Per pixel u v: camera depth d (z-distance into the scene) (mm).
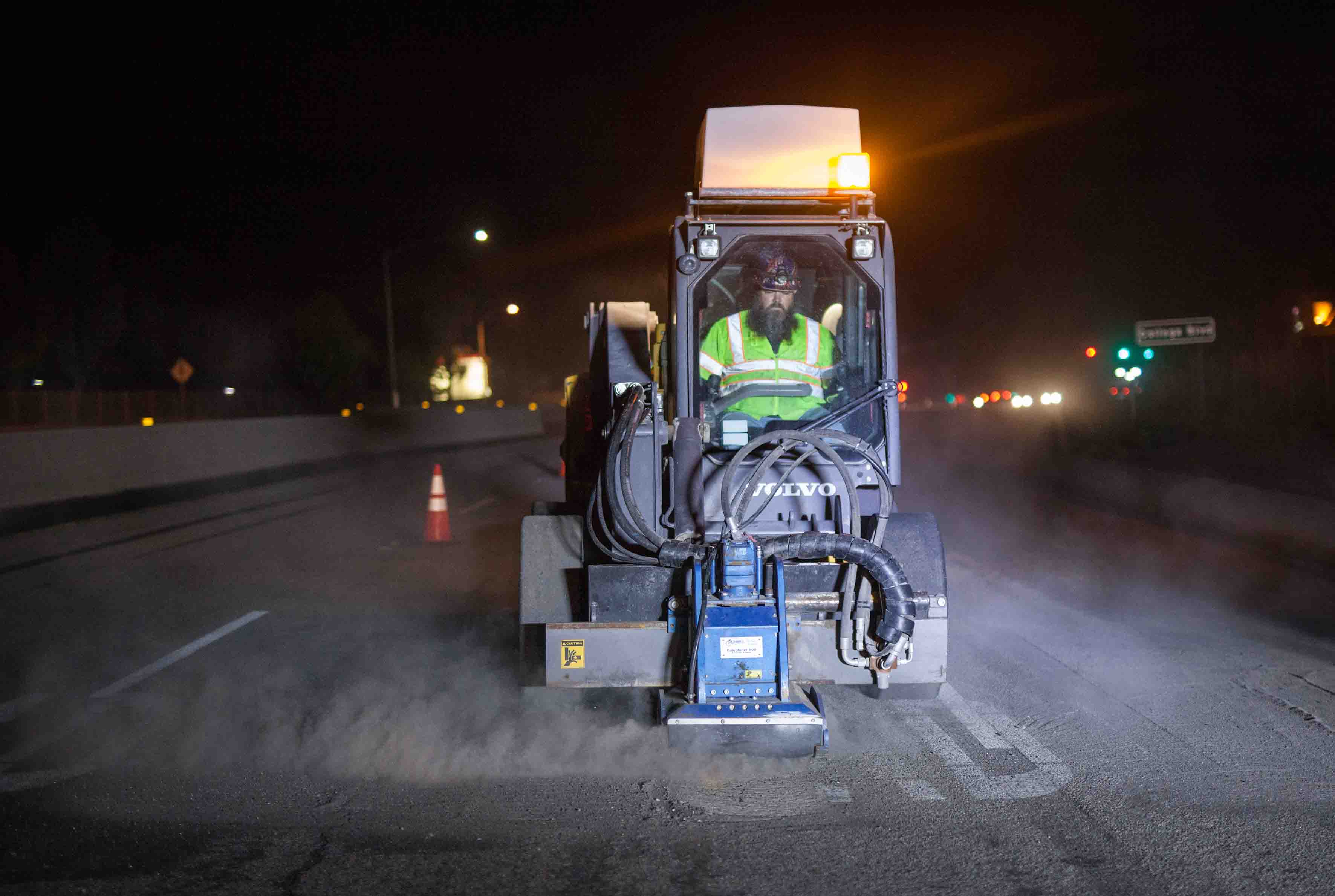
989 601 9891
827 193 6238
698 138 6605
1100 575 11273
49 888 4223
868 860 4422
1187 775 5379
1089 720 6270
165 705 6684
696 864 4398
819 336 6242
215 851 4559
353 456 34969
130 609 9797
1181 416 31984
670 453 6066
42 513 17938
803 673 5984
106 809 5016
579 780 5367
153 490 22359
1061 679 7180
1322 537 13602
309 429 32125
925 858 4438
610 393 7043
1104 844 4570
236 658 7895
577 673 5809
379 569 12047
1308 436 25812
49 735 6117
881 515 5938
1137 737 5969
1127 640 8289
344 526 16188
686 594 5852
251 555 13188
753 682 5535
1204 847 4531
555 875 4312
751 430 6188
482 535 14891
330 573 11812
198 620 9281
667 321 6551
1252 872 4297
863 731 6090
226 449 26562
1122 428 31656
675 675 5809
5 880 4301
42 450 19312
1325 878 4242
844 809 4977
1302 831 4680
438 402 71125
